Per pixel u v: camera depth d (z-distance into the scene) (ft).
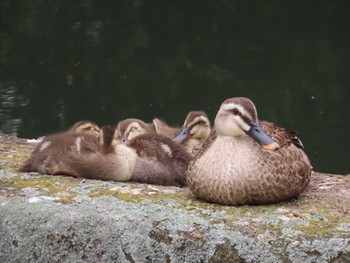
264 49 76.74
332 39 78.69
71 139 35.78
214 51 76.54
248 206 30.89
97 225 29.91
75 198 31.96
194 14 84.07
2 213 31.35
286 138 32.27
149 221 29.45
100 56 73.97
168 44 77.66
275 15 83.71
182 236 28.81
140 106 66.13
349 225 29.04
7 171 35.73
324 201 32.04
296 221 29.30
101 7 85.40
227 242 28.37
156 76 71.26
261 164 30.32
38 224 30.55
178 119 63.98
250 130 30.83
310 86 70.08
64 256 30.19
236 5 85.81
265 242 28.22
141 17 83.10
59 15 83.10
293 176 31.07
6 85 66.18
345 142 61.87
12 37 77.46
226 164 30.48
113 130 38.06
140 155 35.88
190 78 71.26
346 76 71.56
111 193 32.63
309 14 83.51
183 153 36.81
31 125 59.82
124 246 29.37
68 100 65.00
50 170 35.27
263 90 69.51
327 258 27.84
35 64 71.20
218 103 67.10
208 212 30.14
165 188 34.12
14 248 30.86
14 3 85.97
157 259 29.04
